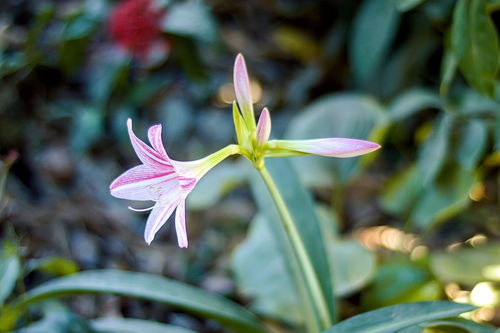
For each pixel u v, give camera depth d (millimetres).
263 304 1211
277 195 1013
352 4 1673
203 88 1604
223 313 1076
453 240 1390
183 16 1361
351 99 1351
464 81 1354
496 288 1232
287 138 1353
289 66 1854
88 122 1481
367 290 1260
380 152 1649
